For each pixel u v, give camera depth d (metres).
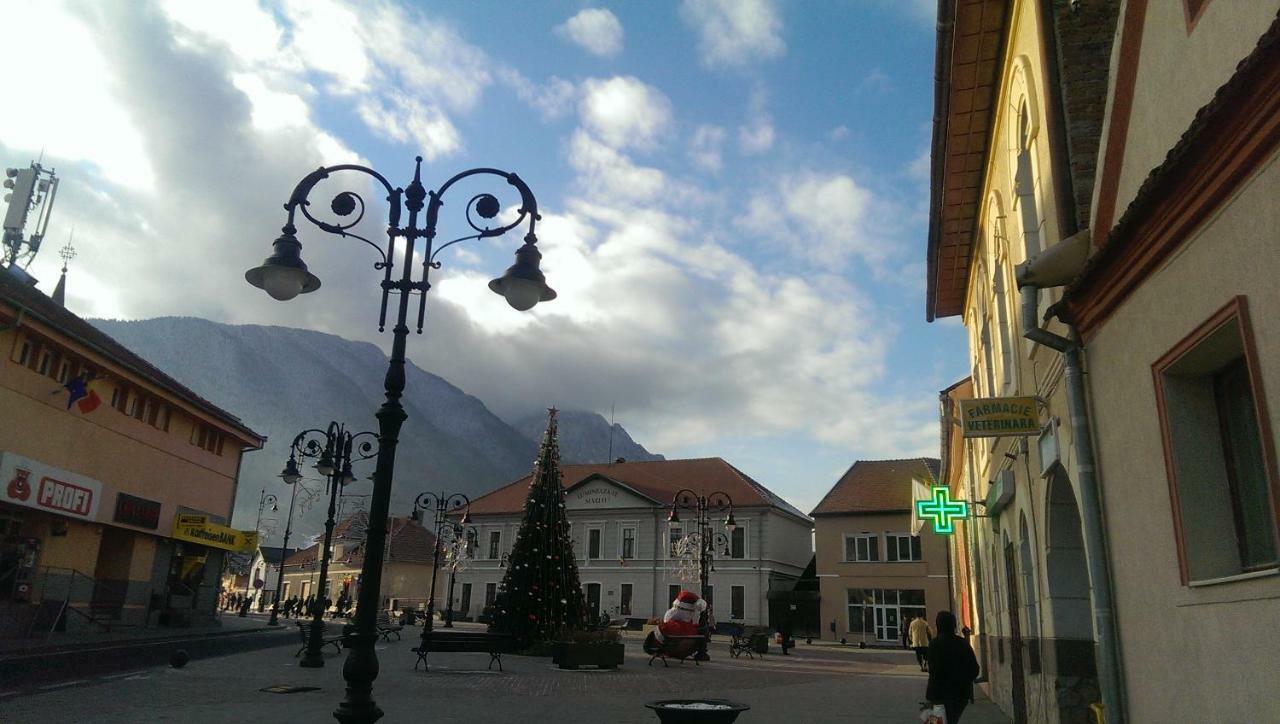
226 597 101.06
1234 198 4.56
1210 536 5.32
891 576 53.25
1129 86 6.40
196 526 35.00
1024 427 9.08
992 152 12.27
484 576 67.38
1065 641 8.99
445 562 69.50
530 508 29.02
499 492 70.81
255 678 16.84
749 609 58.38
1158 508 5.73
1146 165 6.12
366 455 23.06
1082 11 8.36
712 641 45.09
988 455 15.35
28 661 17.83
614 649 23.80
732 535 60.38
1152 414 5.76
